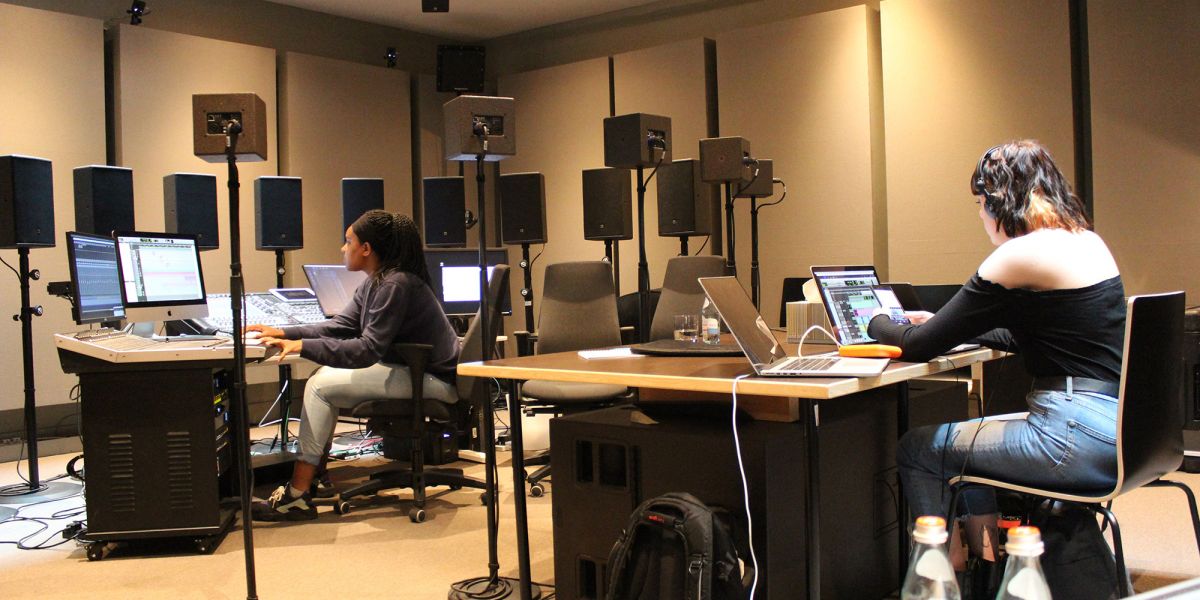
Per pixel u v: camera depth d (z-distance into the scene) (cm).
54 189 562
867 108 607
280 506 373
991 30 554
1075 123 536
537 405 430
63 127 567
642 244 393
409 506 393
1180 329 203
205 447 330
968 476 213
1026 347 213
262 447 509
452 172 787
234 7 675
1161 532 325
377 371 371
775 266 650
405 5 713
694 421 241
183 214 527
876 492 262
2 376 539
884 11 590
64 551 338
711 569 193
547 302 432
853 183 614
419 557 320
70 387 566
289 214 559
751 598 203
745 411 241
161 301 366
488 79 825
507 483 433
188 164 630
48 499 424
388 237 384
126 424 328
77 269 352
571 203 757
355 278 494
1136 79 505
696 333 294
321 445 375
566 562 252
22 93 552
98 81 582
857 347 222
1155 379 194
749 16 685
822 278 256
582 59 770
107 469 327
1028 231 212
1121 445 188
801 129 634
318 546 336
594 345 427
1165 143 498
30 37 555
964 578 228
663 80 697
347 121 720
